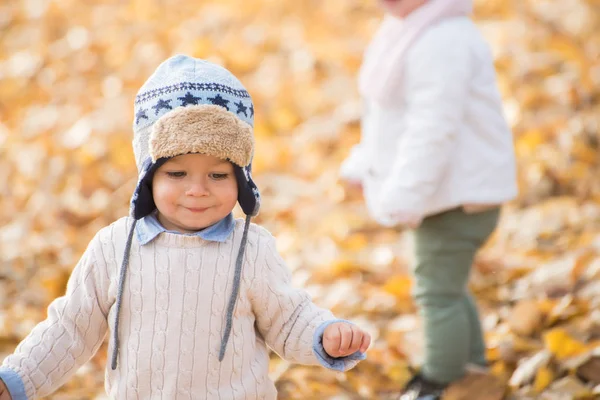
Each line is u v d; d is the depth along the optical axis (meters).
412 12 4.59
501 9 11.47
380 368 5.12
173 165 2.98
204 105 2.89
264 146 8.73
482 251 6.71
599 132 8.20
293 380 4.96
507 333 5.39
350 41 11.48
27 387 3.00
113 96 9.66
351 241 7.03
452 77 4.38
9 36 11.48
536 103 8.84
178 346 2.98
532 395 4.72
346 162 5.13
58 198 7.63
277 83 10.18
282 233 7.17
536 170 7.67
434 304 4.61
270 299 3.10
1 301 5.97
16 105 9.64
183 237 3.03
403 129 4.61
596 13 11.05
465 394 4.63
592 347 4.95
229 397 3.03
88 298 3.06
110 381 3.07
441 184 4.43
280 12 12.62
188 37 11.25
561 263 6.07
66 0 12.50
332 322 3.02
